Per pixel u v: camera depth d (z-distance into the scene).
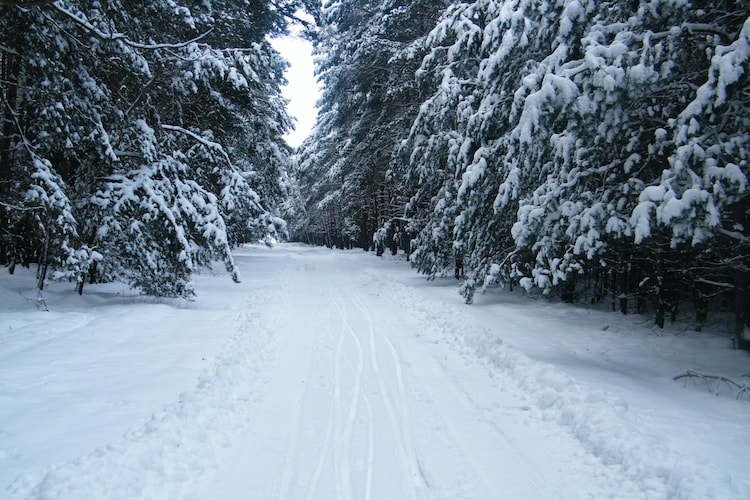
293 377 6.68
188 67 12.38
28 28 9.39
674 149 8.09
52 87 9.93
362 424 5.11
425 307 12.09
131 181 11.36
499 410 5.54
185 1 13.02
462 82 14.08
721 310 11.14
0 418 4.77
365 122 26.59
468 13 12.96
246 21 16.30
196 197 12.36
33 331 8.37
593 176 9.19
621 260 10.73
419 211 20.14
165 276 12.08
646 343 8.84
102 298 12.20
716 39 7.08
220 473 4.04
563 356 7.96
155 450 4.07
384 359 7.66
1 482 3.50
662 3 7.02
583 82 7.41
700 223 6.46
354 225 48.00
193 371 6.63
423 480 3.99
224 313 11.21
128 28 11.45
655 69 7.37
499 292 14.93
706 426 4.95
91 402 5.32
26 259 13.69
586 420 4.88
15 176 10.45
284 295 14.96
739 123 6.63
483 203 12.62
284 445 4.60
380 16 22.28
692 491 3.43
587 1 7.93
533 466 4.23
